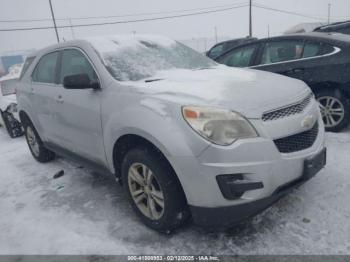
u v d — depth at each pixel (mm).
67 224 3223
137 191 2980
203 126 2334
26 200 3902
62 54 3941
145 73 3244
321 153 2713
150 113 2588
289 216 2885
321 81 4648
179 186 2600
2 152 6336
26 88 4695
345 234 2590
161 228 2797
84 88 3131
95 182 4141
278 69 5059
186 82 2887
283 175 2424
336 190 3213
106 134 3055
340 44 4555
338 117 4703
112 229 3039
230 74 3213
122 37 3764
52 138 4289
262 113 2406
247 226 2818
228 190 2328
